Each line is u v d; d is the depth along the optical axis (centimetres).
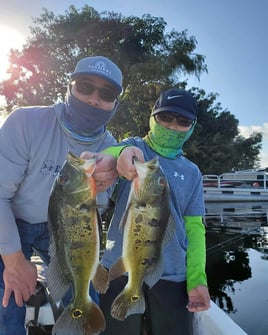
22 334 202
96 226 146
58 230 148
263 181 1831
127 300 152
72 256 147
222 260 729
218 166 2720
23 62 1709
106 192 203
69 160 148
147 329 212
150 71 1617
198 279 211
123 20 1759
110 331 197
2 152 192
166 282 208
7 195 193
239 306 498
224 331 222
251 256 754
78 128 202
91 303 149
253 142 3369
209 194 1703
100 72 193
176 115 211
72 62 1705
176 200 214
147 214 150
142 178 148
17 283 183
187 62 1677
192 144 2423
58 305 226
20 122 195
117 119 1499
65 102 212
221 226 1084
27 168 199
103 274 149
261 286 574
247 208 1441
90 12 1755
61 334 146
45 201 204
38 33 1764
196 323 251
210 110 3303
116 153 165
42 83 1742
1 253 184
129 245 150
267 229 1031
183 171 221
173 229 158
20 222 210
